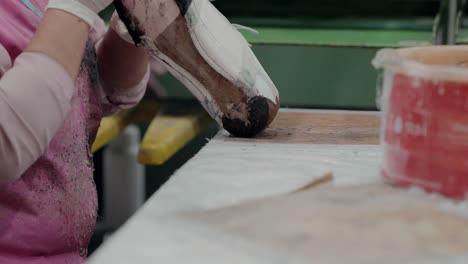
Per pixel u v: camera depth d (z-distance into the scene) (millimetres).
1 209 972
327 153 959
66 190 1028
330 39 1551
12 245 986
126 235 706
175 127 1433
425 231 701
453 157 755
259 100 1055
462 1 1629
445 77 748
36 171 989
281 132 1103
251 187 812
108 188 1898
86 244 1094
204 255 676
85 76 1085
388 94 805
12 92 884
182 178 842
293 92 1539
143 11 1016
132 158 1857
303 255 671
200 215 741
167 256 674
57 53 924
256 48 1519
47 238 1014
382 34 1616
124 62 1186
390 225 708
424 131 767
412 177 782
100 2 963
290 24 1721
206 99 1070
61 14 940
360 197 763
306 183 815
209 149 987
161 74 1574
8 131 882
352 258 665
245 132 1067
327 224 710
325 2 1757
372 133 1091
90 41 1131
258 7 1767
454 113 750
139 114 1606
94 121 1144
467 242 688
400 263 655
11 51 986
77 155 1048
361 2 1748
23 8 1016
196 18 1022
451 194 760
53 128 924
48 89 903
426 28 1680
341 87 1528
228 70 1044
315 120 1188
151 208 759
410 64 771
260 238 695
